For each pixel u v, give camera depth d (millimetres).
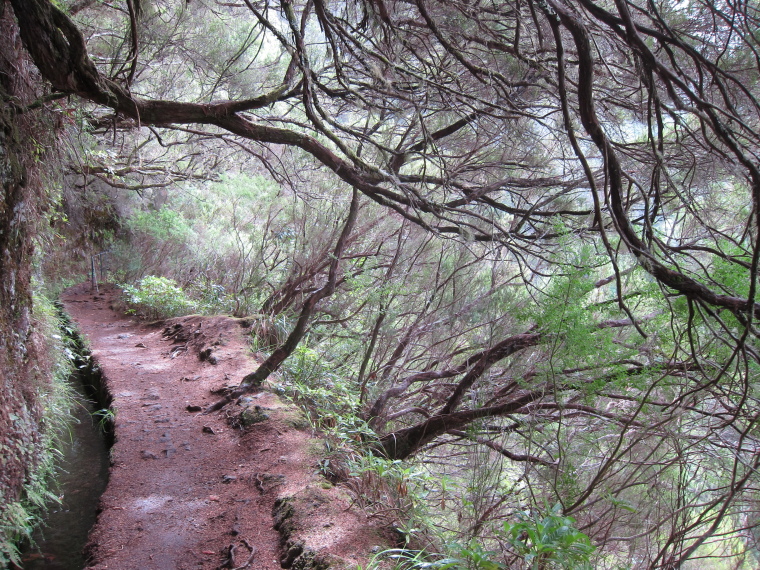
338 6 5504
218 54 7684
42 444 4875
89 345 9078
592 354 4750
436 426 6109
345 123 7570
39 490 4395
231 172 14055
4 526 3691
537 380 5652
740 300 2168
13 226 4453
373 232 9141
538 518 3537
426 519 4027
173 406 6344
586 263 4484
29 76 4574
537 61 3680
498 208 5996
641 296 4617
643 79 2486
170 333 9875
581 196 6500
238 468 4871
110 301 13180
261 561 3537
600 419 5652
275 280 11273
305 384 6820
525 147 5613
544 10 2158
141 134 11242
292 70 4926
